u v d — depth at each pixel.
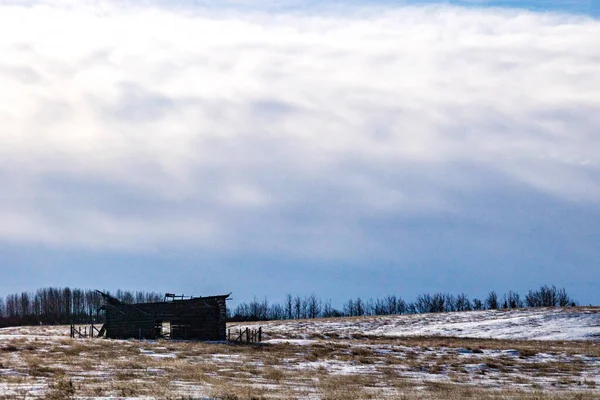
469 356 54.38
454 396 29.75
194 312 66.38
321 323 104.50
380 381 37.53
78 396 26.39
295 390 31.55
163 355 47.88
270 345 59.00
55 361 40.38
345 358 49.81
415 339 78.75
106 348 50.31
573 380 41.09
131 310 68.81
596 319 91.06
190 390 29.64
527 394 31.55
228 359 47.03
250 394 28.20
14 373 34.09
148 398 26.16
